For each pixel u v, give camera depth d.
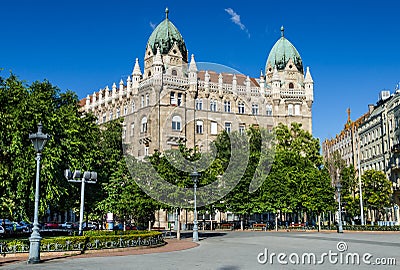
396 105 84.75
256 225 71.19
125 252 29.09
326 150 138.50
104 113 93.94
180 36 85.25
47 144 36.59
